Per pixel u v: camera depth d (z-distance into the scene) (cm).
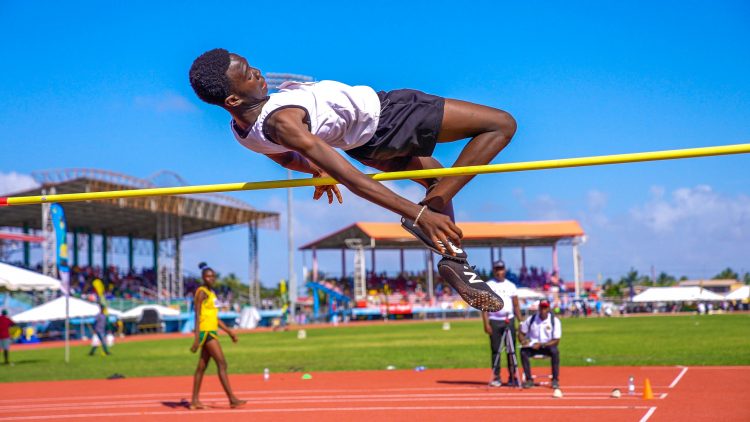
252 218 5794
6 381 1616
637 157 327
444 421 862
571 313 5919
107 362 2141
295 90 332
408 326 4394
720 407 918
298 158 397
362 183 311
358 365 1734
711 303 7100
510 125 346
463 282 329
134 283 5900
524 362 1175
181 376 1633
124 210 4934
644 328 3209
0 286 1972
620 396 1034
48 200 410
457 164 340
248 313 5297
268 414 978
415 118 338
